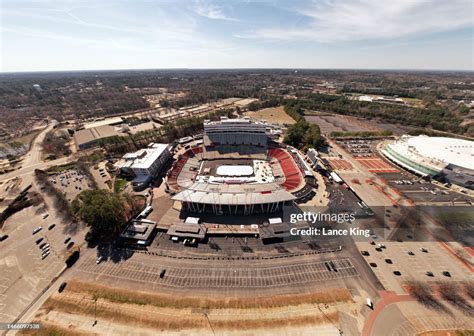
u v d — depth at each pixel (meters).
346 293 77.69
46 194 134.12
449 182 142.75
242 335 65.56
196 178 149.38
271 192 115.75
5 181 149.12
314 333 66.38
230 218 111.06
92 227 101.44
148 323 68.62
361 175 154.00
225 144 184.62
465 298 76.19
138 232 100.56
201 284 80.88
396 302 75.00
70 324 68.94
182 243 98.06
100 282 82.12
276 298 75.88
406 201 125.62
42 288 80.50
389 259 90.00
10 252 95.25
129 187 137.88
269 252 93.56
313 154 171.00
